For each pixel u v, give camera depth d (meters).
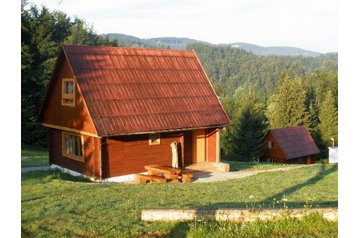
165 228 9.27
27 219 10.04
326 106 55.38
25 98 34.41
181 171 17.48
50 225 9.59
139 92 19.50
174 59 22.33
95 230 9.20
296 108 56.56
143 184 15.62
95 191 13.64
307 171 19.09
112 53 20.33
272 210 9.41
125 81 19.52
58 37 46.28
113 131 17.33
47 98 21.03
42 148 34.38
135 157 18.83
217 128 21.47
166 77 21.08
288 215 9.34
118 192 13.54
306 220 9.24
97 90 18.34
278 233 9.04
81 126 18.48
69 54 18.77
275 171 19.73
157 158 19.58
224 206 10.88
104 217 10.13
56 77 20.11
